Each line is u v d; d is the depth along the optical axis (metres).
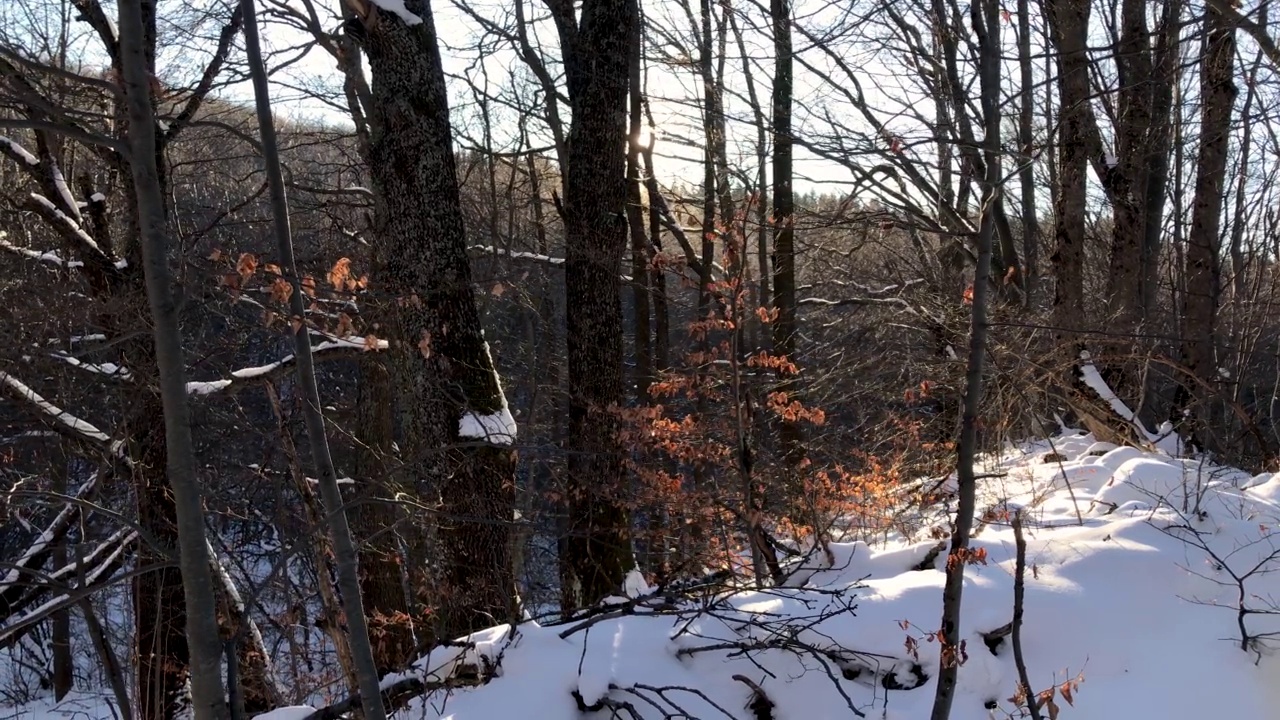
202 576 2.92
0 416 7.82
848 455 8.71
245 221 9.38
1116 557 5.27
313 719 4.61
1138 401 9.94
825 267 15.91
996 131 3.89
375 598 9.09
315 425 3.42
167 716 7.12
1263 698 4.50
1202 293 10.28
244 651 7.11
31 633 12.89
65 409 7.77
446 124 7.45
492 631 4.90
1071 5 6.17
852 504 6.52
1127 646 4.78
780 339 12.34
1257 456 10.41
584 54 8.70
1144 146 10.38
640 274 13.31
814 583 5.71
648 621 4.95
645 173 12.92
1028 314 9.88
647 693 4.43
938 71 4.29
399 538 8.33
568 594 8.14
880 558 5.75
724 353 7.22
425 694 4.46
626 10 8.61
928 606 4.84
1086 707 4.48
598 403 8.18
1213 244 10.30
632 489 7.90
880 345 12.78
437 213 7.31
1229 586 5.07
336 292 4.89
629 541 8.06
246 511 8.57
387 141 7.35
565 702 4.33
